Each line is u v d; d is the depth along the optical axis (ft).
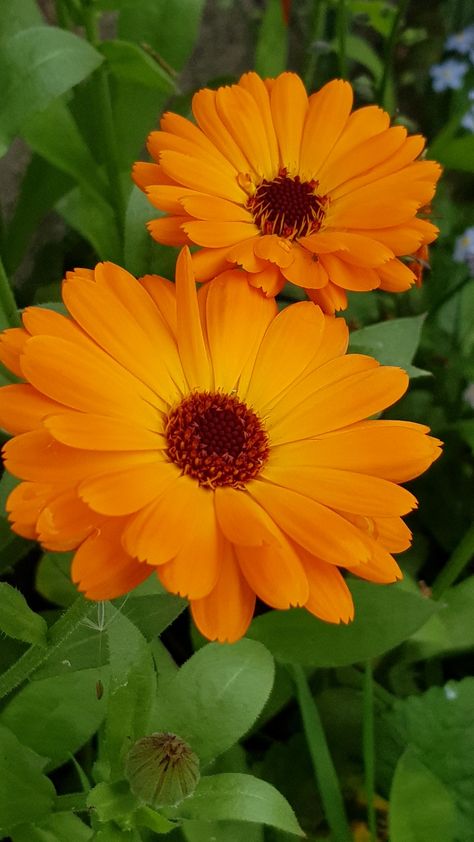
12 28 0.93
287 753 0.88
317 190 0.84
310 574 0.64
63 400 0.64
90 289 0.68
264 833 0.81
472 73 1.36
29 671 0.69
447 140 1.11
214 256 0.77
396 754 0.86
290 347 0.73
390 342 0.88
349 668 0.92
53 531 0.61
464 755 0.82
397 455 0.67
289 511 0.66
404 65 1.60
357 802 0.86
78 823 0.73
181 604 0.74
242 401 0.72
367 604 0.81
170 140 0.80
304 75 1.22
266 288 0.74
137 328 0.69
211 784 0.67
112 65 0.92
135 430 0.67
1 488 0.80
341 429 0.70
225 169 0.82
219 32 1.34
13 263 1.02
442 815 0.78
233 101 0.83
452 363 1.09
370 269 0.77
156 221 0.77
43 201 1.00
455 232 1.19
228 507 0.66
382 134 0.83
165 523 0.62
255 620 0.82
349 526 0.64
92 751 0.86
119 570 0.61
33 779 0.70
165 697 0.72
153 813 0.65
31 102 0.81
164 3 1.02
